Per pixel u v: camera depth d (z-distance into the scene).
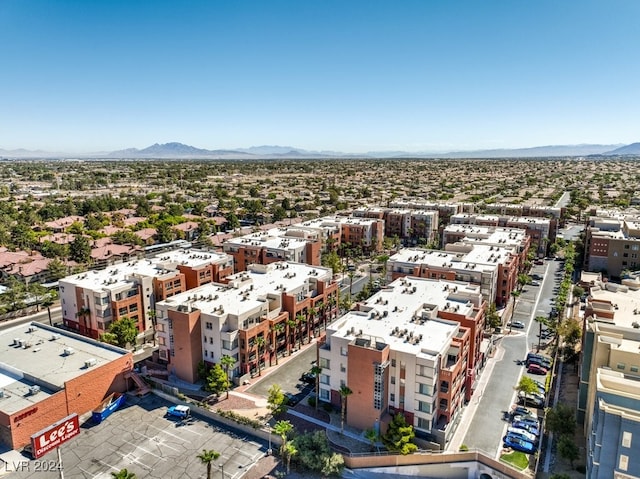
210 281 149.00
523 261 184.00
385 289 121.88
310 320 130.25
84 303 128.38
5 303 148.88
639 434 60.47
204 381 107.19
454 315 101.75
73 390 91.19
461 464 79.62
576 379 108.44
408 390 85.81
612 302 101.69
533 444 85.44
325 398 97.62
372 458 80.19
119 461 80.94
